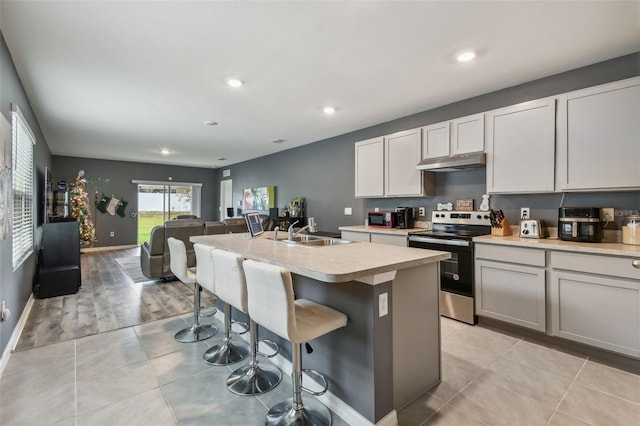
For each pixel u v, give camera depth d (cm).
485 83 304
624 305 213
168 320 314
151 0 183
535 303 255
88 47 235
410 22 206
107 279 481
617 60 252
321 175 557
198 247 239
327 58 254
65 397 188
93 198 780
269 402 185
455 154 334
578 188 252
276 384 202
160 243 434
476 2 186
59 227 425
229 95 335
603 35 221
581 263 231
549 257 248
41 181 472
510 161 291
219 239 286
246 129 480
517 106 287
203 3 186
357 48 238
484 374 213
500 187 298
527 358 234
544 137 269
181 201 921
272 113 399
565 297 240
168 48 238
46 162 558
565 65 266
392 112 394
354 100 351
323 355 186
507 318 272
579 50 241
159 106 369
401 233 356
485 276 286
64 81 296
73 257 431
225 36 222
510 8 191
